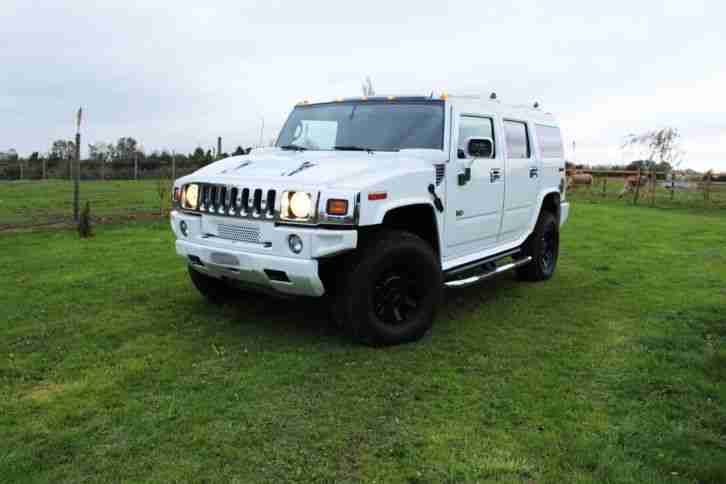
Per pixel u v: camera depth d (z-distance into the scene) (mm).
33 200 16531
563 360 4348
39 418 3342
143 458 2938
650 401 3652
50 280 6621
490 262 5875
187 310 5477
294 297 4516
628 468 2879
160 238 9859
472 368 4180
